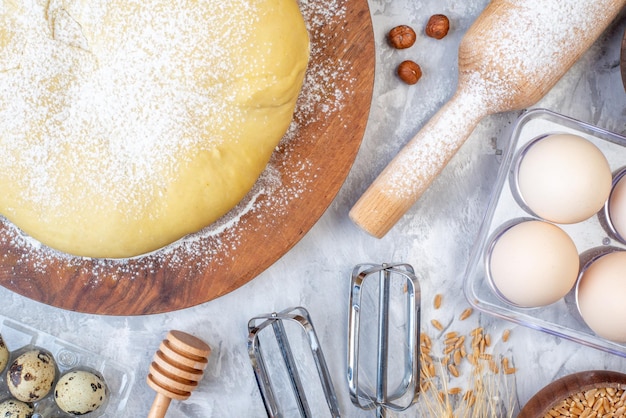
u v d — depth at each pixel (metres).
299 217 0.47
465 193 0.52
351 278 0.51
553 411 0.50
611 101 0.52
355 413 0.53
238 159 0.43
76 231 0.43
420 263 0.52
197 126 0.42
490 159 0.52
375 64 0.49
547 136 0.48
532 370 0.53
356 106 0.47
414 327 0.49
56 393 0.48
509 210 0.50
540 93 0.46
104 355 0.51
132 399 0.51
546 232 0.47
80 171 0.43
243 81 0.42
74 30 0.42
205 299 0.47
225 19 0.42
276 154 0.47
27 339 0.51
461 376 0.53
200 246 0.47
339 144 0.47
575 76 0.52
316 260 0.52
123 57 0.42
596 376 0.49
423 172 0.47
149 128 0.42
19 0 0.42
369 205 0.47
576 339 0.51
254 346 0.49
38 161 0.43
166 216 0.43
